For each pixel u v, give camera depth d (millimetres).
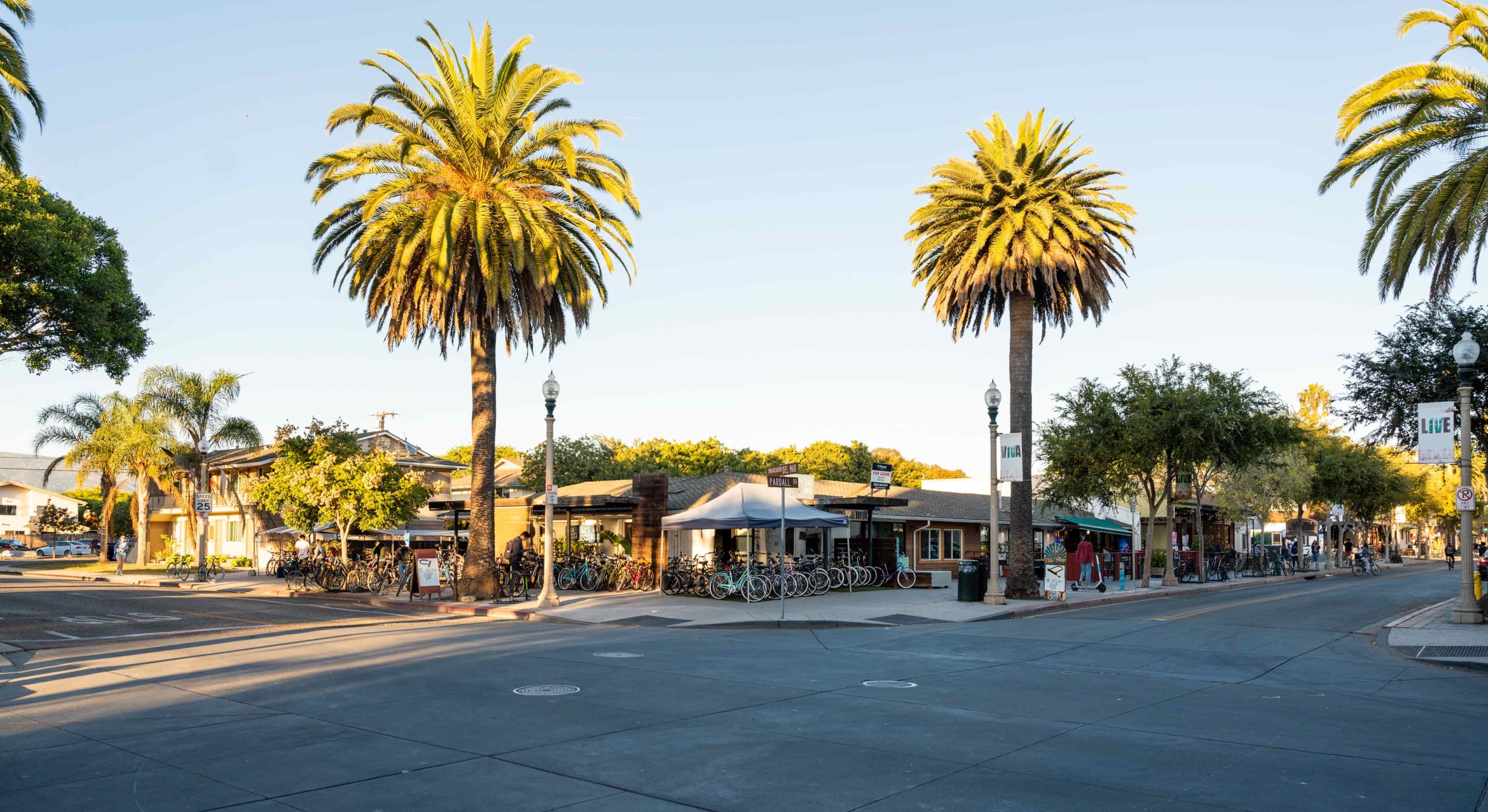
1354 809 6691
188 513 54469
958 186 29125
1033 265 26859
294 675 13023
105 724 9836
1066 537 47688
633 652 15758
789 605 25719
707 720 9883
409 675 13023
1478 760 8117
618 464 62062
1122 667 14125
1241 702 11094
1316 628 19500
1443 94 18516
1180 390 34969
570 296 28047
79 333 28719
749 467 73062
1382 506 57781
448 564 32750
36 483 112875
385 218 25641
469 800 7000
